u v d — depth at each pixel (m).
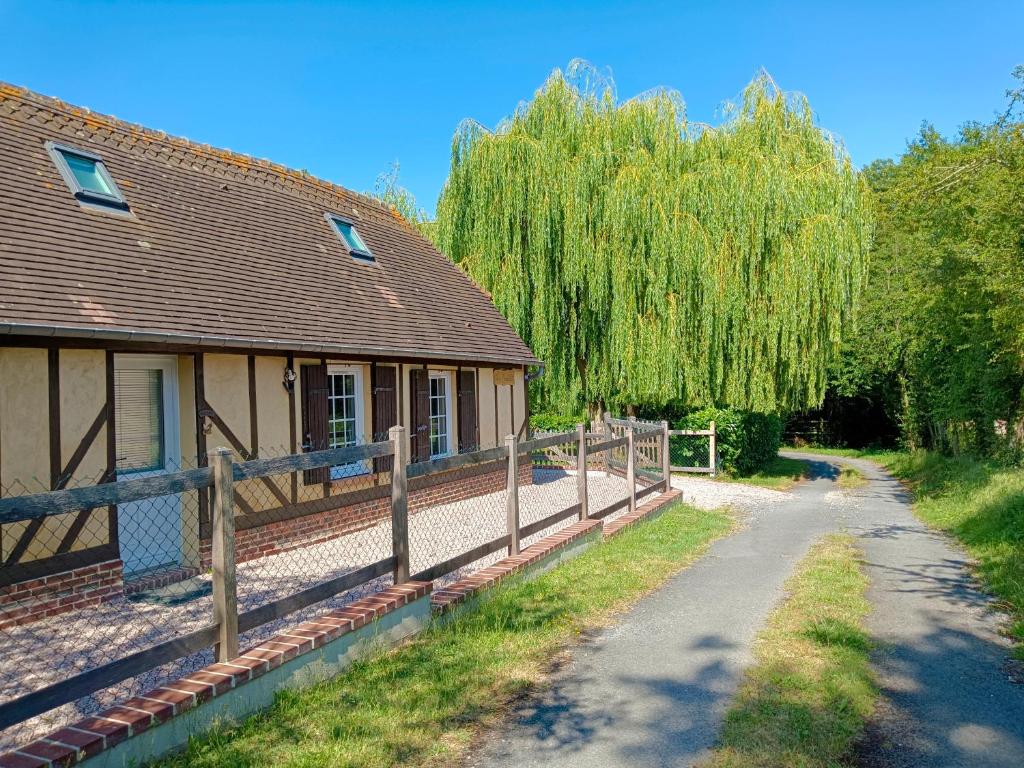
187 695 3.74
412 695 4.54
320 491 9.88
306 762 3.66
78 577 6.67
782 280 17.11
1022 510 9.48
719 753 3.88
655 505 11.62
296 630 4.73
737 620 6.30
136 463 7.80
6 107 8.74
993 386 14.78
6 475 6.30
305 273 10.88
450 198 18.59
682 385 17.44
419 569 8.12
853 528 11.68
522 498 13.56
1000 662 5.35
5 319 6.05
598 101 18.30
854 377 31.34
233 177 11.87
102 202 8.63
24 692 4.75
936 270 15.28
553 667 5.17
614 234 16.73
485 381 14.22
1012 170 11.31
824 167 17.83
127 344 7.28
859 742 4.08
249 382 8.80
